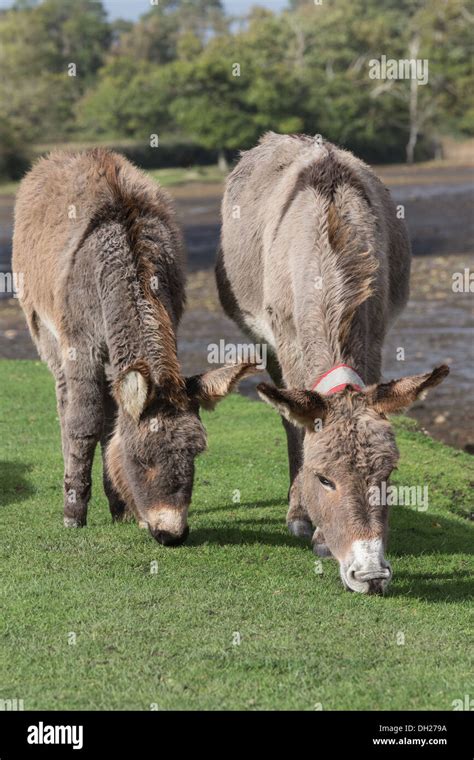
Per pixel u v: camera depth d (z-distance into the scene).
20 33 107.75
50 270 9.10
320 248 7.91
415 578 8.26
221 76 87.38
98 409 8.84
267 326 9.56
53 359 9.62
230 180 10.91
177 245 9.16
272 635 6.87
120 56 112.88
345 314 7.50
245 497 10.51
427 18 104.75
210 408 7.91
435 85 100.31
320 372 7.38
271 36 98.00
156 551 8.60
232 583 7.89
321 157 8.92
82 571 8.09
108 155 9.65
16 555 8.44
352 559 6.44
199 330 23.42
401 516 10.28
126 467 7.90
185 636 6.84
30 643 6.71
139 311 8.21
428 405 16.45
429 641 6.84
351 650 6.65
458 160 98.25
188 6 156.00
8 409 14.12
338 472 6.59
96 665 6.39
